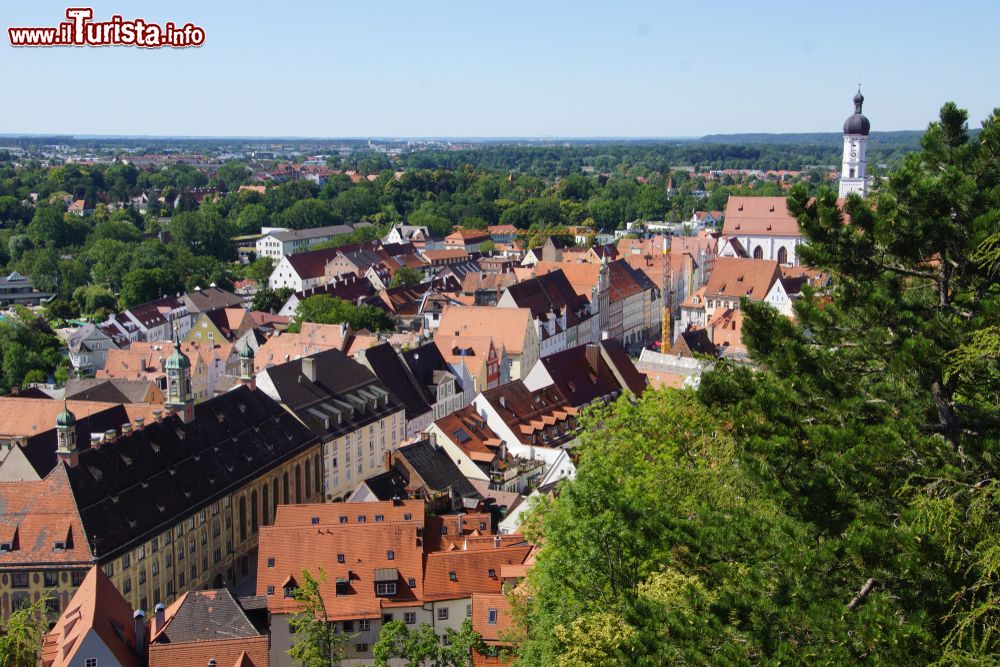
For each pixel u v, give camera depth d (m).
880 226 43.00
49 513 91.44
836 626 34.62
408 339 186.12
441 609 84.75
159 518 98.00
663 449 62.62
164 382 172.38
